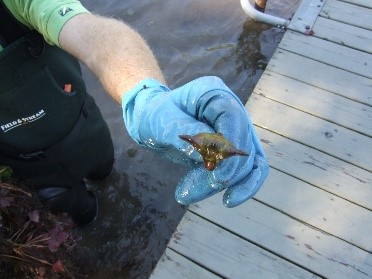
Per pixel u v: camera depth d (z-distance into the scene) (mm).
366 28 1365
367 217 993
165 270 954
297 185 1045
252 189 457
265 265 945
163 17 1632
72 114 823
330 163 1080
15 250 751
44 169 886
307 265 939
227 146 387
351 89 1225
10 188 781
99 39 512
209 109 451
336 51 1314
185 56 1531
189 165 509
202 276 943
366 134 1130
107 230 1202
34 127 760
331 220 992
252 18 1601
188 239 983
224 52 1539
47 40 565
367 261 935
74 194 1043
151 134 468
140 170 1291
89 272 1110
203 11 1647
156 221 1212
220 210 1012
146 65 506
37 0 538
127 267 1146
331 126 1148
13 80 656
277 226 988
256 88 1233
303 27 1365
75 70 791
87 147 941
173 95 480
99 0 1677
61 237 797
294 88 1230
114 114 1389
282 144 1116
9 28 612
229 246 971
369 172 1062
